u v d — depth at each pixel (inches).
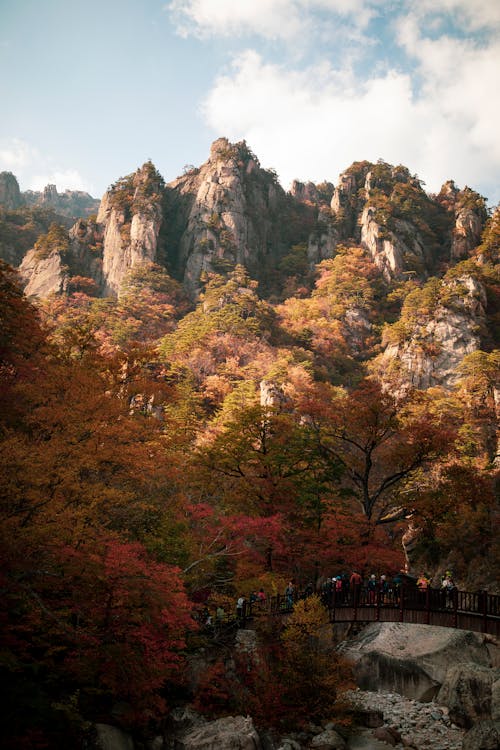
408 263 7849.4
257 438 1549.0
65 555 679.7
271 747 812.0
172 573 798.5
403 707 989.2
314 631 1010.1
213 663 966.4
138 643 785.6
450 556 1582.2
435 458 1449.3
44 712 658.8
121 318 5728.3
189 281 7519.7
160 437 1111.6
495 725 783.7
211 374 4682.6
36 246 7751.0
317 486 1409.9
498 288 6466.5
